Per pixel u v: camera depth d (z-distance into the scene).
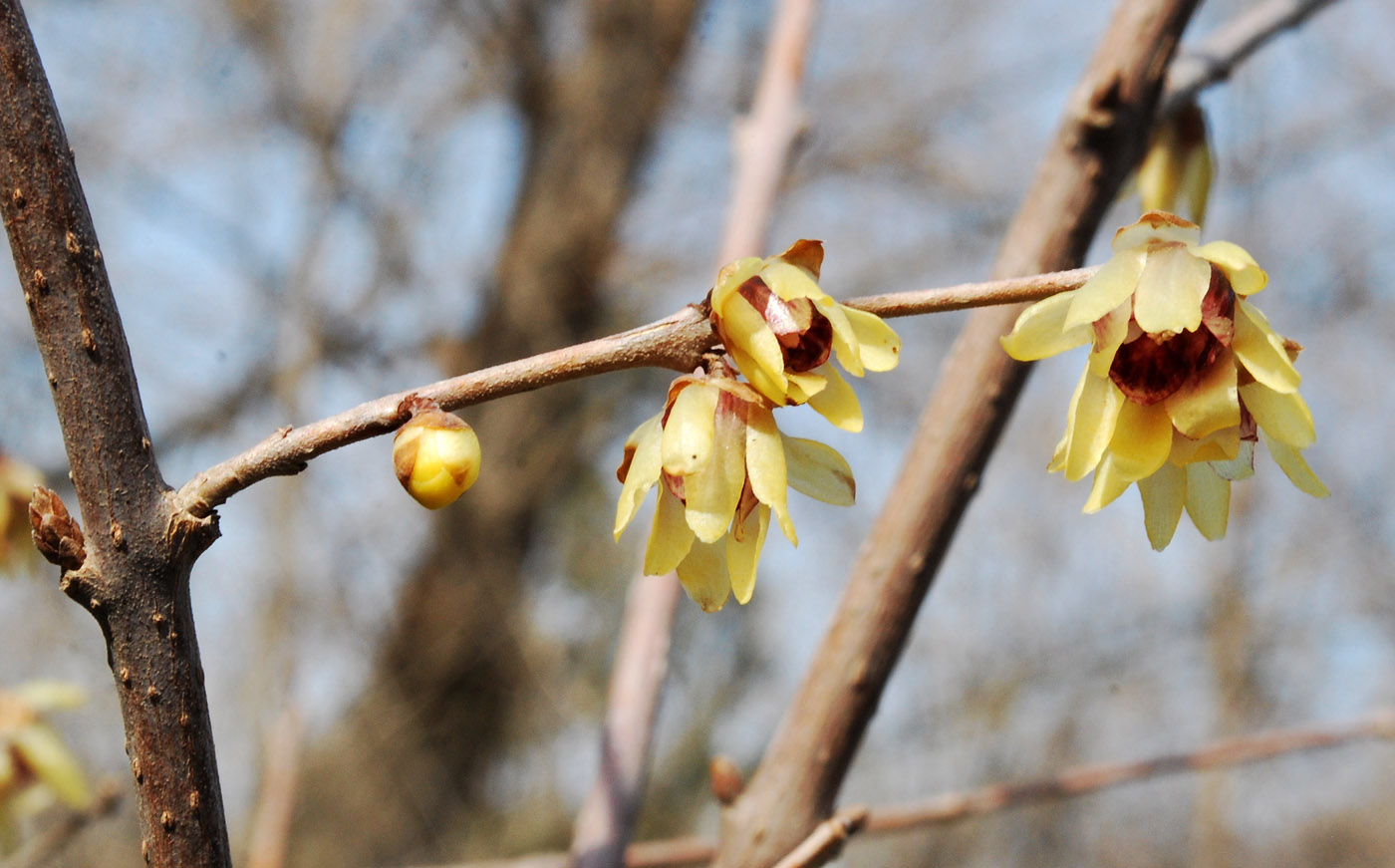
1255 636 8.94
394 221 9.08
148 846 1.37
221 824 1.41
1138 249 1.45
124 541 1.34
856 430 1.45
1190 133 2.49
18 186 1.31
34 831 3.92
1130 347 1.48
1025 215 2.20
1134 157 2.20
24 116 1.31
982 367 2.14
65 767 3.25
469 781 9.66
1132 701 11.43
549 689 9.63
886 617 2.10
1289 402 1.47
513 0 10.05
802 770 2.07
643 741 2.38
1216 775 8.41
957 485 2.12
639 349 1.45
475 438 1.35
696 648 9.90
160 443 9.01
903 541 2.12
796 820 2.05
